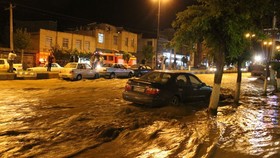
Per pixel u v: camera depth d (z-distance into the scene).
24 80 23.92
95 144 7.20
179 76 12.74
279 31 16.45
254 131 8.29
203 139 7.36
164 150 6.73
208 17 9.78
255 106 13.62
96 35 55.00
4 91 16.39
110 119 9.73
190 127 8.79
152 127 8.70
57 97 14.72
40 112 10.70
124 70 31.45
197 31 10.35
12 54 26.23
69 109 11.42
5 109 11.16
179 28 10.72
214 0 9.87
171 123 9.24
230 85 25.89
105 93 16.81
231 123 9.39
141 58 65.50
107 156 6.41
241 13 9.77
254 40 12.46
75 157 6.34
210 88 13.92
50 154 6.46
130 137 7.76
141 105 12.48
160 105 11.74
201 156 6.20
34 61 45.59
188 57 60.41
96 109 11.48
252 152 6.33
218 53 10.77
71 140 7.50
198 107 12.62
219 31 10.30
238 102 14.53
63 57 45.09
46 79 25.94
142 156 6.34
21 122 9.11
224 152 6.32
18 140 7.36
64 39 49.81
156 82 11.91
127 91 12.27
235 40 10.12
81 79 26.47
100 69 29.28
